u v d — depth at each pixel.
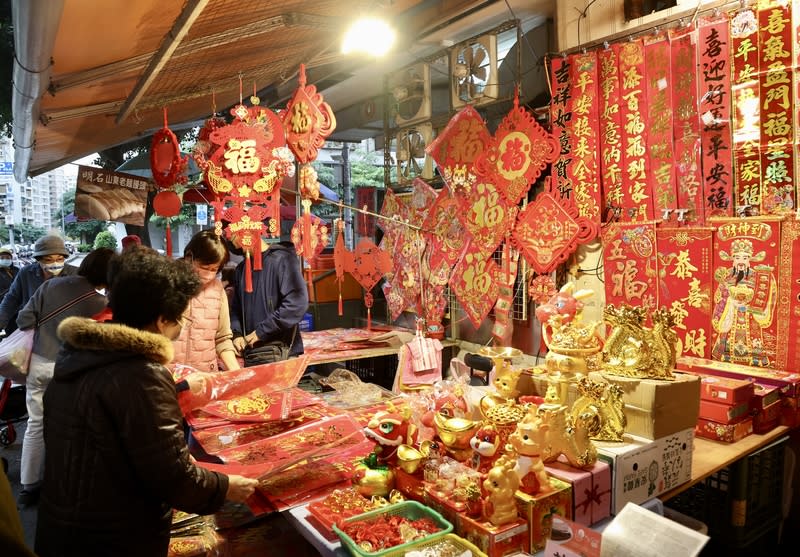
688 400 2.04
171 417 1.48
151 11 2.09
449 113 4.52
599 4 3.37
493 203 3.95
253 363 3.65
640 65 3.14
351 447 2.22
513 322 4.16
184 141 9.28
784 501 2.88
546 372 2.27
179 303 1.58
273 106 6.01
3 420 4.89
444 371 4.98
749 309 2.83
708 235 2.94
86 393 1.44
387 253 4.90
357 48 3.16
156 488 1.45
